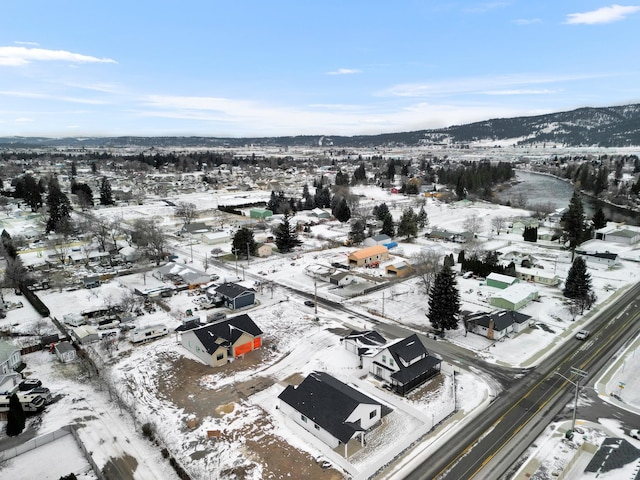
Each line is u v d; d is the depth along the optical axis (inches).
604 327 2117.4
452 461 1218.6
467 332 2085.4
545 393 1565.0
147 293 2551.7
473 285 2760.8
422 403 1501.0
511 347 1929.1
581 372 1663.4
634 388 1592.0
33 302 2384.4
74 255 3297.2
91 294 2578.7
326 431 1285.7
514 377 1676.9
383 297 2492.6
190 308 2383.1
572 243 3496.6
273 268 3174.2
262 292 2659.9
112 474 1193.4
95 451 1284.4
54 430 1375.5
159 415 1449.3
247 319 1983.3
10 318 2236.7
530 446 1277.1
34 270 3016.7
